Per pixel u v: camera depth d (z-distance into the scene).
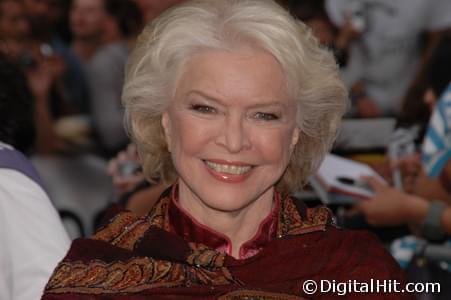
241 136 2.84
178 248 3.07
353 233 3.28
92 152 6.22
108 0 6.17
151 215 3.24
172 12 2.97
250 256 3.14
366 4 5.96
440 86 5.92
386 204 5.89
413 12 5.93
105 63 6.18
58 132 6.19
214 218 3.09
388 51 5.96
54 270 3.08
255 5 2.92
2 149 3.59
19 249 3.35
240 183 2.92
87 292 3.00
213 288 3.04
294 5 6.01
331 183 5.82
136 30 6.18
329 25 6.00
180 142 2.93
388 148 5.98
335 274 3.15
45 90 6.13
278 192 3.32
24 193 3.48
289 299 3.04
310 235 3.20
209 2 2.96
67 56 6.21
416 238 5.96
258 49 2.86
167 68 2.93
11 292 3.33
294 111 2.98
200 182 2.93
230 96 2.82
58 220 3.52
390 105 5.99
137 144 3.27
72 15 6.21
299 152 3.28
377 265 3.19
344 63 5.98
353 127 5.98
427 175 5.94
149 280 3.04
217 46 2.84
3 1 6.05
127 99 3.11
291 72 2.89
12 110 3.88
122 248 3.12
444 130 5.91
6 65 3.94
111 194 6.11
